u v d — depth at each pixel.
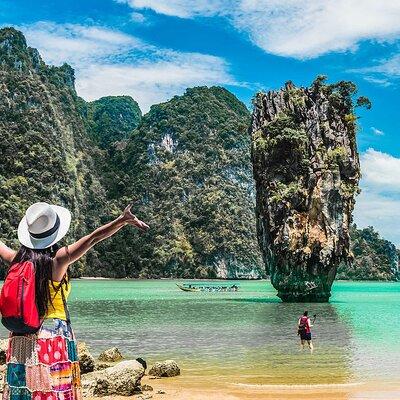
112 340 30.25
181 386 16.47
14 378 4.29
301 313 51.84
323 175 70.44
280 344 27.91
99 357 21.77
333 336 31.52
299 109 74.44
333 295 101.19
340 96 73.62
